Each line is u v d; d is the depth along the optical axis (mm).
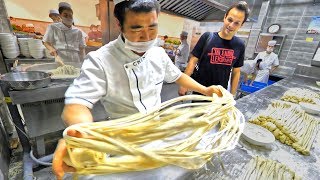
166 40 4250
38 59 2309
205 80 1630
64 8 2170
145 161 384
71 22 2314
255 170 627
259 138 805
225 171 610
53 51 2189
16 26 2410
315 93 1800
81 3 2711
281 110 1223
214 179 574
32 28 2535
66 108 587
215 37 1541
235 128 548
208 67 1587
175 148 406
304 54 3805
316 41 3611
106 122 422
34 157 1505
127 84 785
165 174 557
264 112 1180
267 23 4262
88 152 372
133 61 763
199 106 545
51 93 1363
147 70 825
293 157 758
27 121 1446
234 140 503
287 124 1008
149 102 875
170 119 458
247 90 2891
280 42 4027
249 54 4477
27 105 1396
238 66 1704
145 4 576
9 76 1288
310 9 3602
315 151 816
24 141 1536
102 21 1761
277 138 883
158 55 916
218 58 1554
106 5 1652
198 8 2020
